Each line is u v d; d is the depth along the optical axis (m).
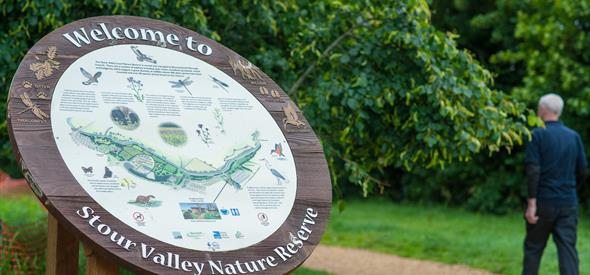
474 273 8.27
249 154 3.94
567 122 12.86
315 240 3.76
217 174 3.77
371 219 13.90
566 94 12.71
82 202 3.37
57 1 5.45
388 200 17.58
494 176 15.20
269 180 3.88
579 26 12.72
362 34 6.07
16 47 5.57
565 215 6.48
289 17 6.42
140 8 5.70
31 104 3.56
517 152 14.93
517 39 14.48
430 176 16.20
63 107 3.63
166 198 3.56
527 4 13.84
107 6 5.67
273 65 6.23
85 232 3.28
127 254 3.29
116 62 3.93
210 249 3.46
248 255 3.52
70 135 3.56
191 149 3.80
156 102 3.89
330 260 9.16
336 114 6.05
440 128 5.89
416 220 13.98
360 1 6.00
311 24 6.24
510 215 14.75
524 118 6.12
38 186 3.33
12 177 14.75
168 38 4.19
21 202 12.44
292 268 3.59
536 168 6.44
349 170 6.27
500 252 9.34
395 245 10.25
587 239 10.75
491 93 6.10
